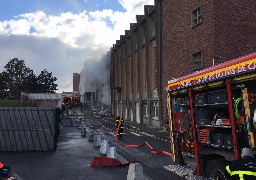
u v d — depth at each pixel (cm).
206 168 749
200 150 798
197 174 802
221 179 697
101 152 1370
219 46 2041
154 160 1208
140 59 3872
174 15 2720
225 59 2041
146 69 3666
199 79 779
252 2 2166
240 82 622
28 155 1320
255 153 578
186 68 2444
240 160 495
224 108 725
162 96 2994
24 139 1443
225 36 2059
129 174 788
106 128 2906
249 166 476
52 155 1319
